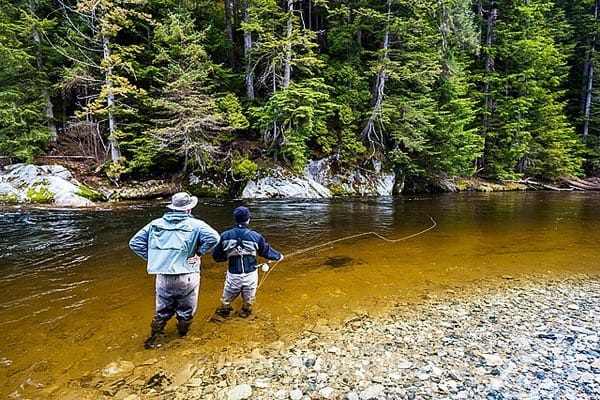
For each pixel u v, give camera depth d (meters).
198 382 3.26
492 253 7.93
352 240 9.04
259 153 19.62
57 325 4.31
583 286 5.93
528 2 27.69
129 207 13.59
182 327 4.11
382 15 19.41
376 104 20.39
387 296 5.42
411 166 21.34
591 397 3.12
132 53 17.38
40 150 15.91
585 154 30.06
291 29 18.45
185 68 17.34
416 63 19.58
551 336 4.24
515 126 25.41
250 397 3.06
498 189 24.84
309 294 5.46
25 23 15.46
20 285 5.63
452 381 3.32
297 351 3.83
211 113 16.95
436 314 4.80
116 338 4.03
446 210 14.35
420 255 7.73
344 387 3.21
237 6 22.98
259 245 4.73
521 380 3.36
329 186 20.12
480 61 27.88
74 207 13.16
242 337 4.12
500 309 4.99
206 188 18.19
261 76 20.22
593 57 29.59
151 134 15.99
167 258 3.88
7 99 14.80
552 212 14.09
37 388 3.12
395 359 3.69
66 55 15.41
